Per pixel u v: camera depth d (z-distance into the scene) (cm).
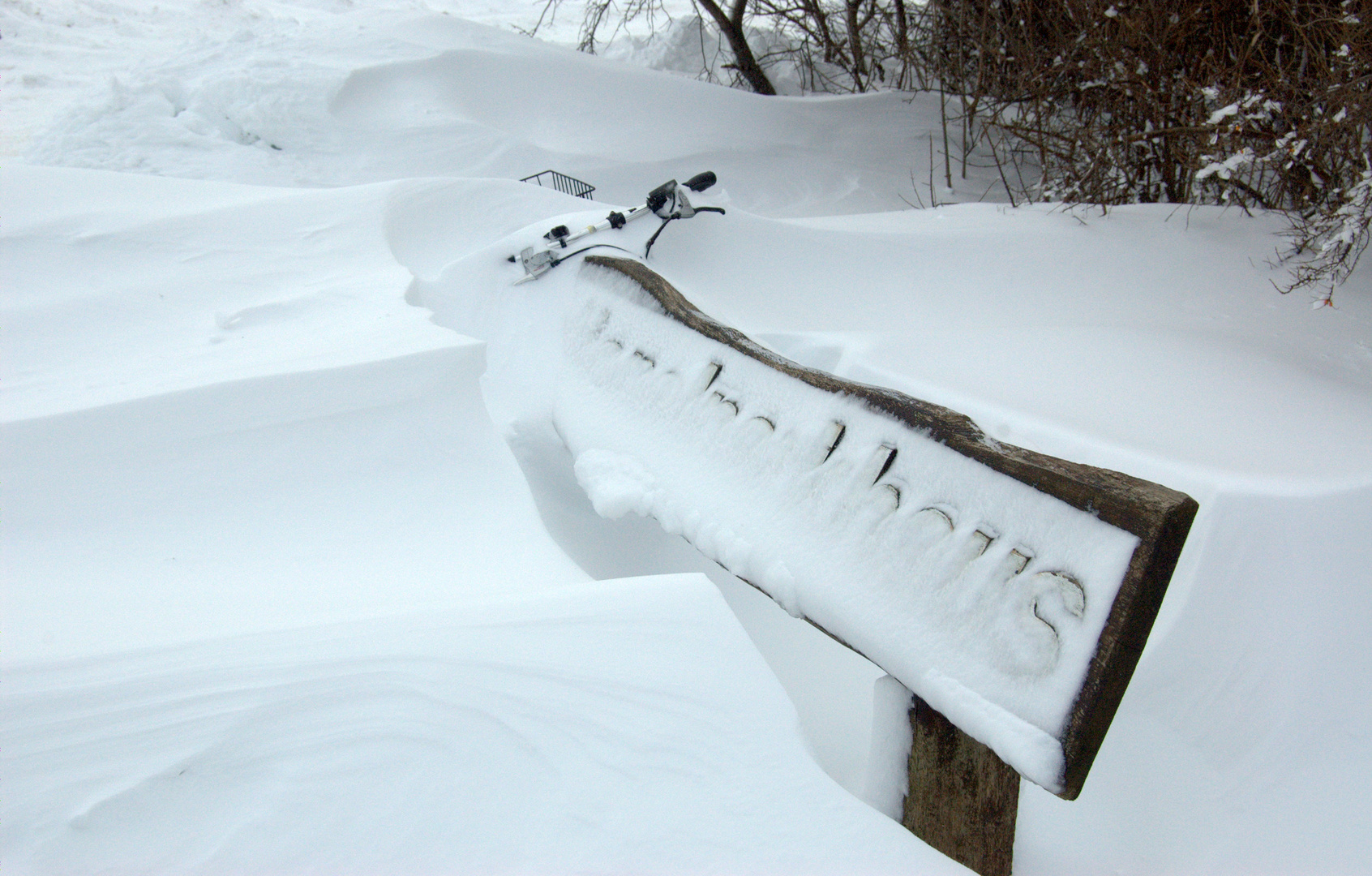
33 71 1047
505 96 965
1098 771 223
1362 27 489
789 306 441
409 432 290
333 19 1096
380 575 236
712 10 1138
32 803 133
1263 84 564
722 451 263
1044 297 477
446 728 149
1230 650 233
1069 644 163
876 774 200
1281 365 375
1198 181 639
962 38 902
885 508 211
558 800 138
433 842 131
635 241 421
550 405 341
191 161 820
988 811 189
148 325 382
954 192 890
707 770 145
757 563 229
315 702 153
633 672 162
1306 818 209
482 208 524
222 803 135
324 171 830
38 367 345
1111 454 268
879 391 229
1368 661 226
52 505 255
